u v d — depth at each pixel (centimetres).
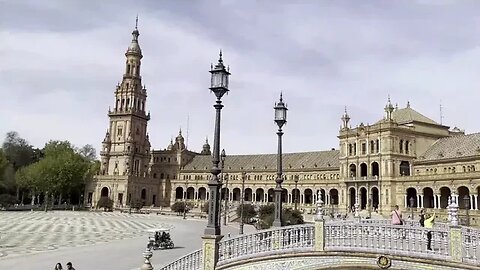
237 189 14512
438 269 1655
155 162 16625
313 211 11319
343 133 10731
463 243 1631
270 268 1920
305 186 12369
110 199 13450
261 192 14200
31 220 8269
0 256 3806
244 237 1959
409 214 8419
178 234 6291
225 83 1794
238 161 15075
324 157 12694
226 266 1877
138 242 5094
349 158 10506
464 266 1598
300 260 1897
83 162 14388
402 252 1738
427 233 1727
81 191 15150
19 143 16188
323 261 1862
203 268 1855
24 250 4212
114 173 15488
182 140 16600
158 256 3956
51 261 3569
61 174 12900
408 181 8994
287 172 13100
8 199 11706
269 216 5525
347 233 1870
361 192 10175
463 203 7888
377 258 1772
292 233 1958
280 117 2475
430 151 9806
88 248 4469
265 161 14350
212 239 1850
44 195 14012
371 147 9969
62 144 14700
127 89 15875
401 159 9562
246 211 8469
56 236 5553
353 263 1817
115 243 4953
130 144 15425
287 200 12888
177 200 15612
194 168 15938
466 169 8438
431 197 8931
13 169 14012
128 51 16100
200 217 10688
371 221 2777
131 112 15562
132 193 14650
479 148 8150
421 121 10088
